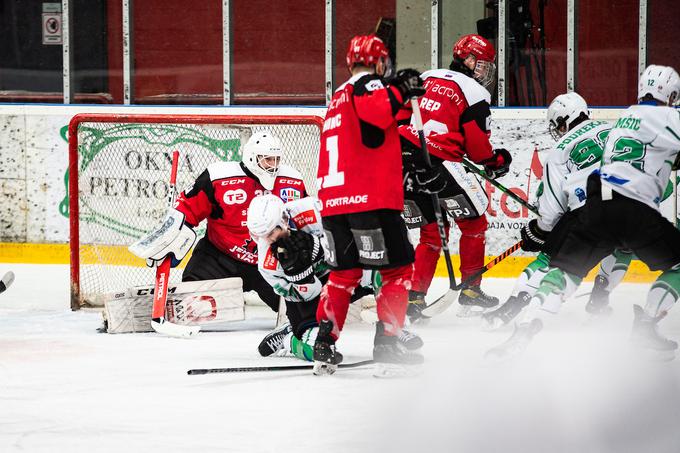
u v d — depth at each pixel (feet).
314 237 37.63
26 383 34.73
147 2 73.36
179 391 33.24
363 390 33.04
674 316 48.24
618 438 26.81
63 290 58.54
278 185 46.91
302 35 72.38
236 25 72.84
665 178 36.17
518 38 68.90
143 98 74.18
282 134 62.44
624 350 39.47
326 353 35.32
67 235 69.77
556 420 28.68
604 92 69.15
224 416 29.71
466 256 48.93
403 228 35.06
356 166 34.55
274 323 48.98
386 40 71.15
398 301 35.17
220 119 53.57
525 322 36.09
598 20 68.59
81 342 43.16
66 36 73.26
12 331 46.03
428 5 70.18
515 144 65.82
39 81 75.00
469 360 37.83
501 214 65.51
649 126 35.63
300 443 26.66
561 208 42.42
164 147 66.49
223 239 47.11
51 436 27.63
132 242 66.49
